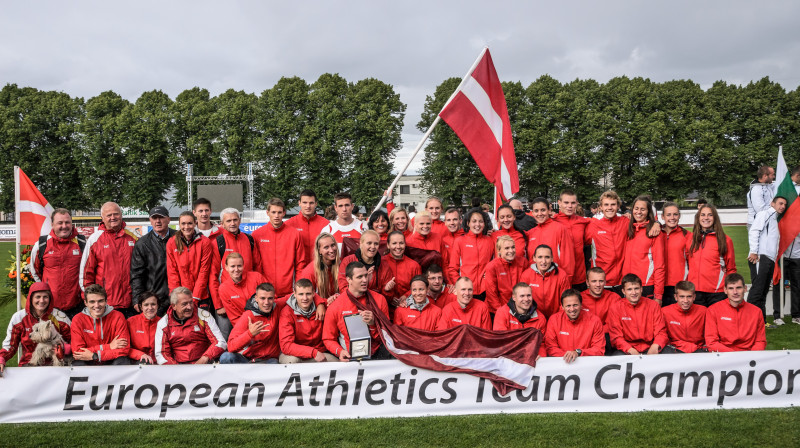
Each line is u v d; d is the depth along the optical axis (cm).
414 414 577
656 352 665
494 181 944
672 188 4644
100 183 4953
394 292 709
